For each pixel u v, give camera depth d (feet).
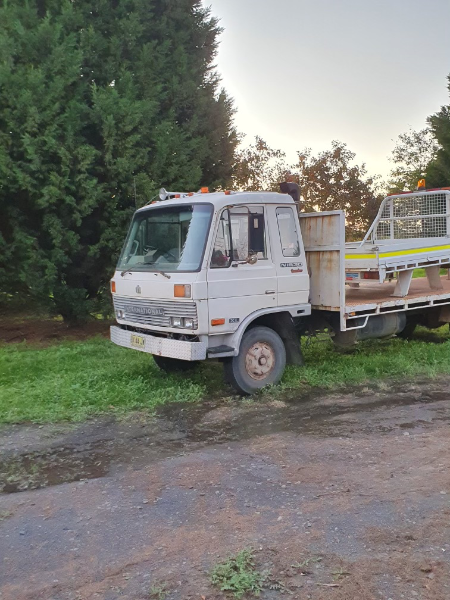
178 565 11.42
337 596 10.30
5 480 15.92
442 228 32.01
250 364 23.68
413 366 27.45
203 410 21.91
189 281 21.53
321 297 25.77
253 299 23.13
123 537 12.61
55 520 13.51
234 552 11.78
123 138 33.37
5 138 30.35
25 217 32.58
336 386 24.80
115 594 10.57
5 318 42.11
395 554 11.53
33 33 31.91
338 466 16.12
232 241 22.52
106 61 34.96
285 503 13.94
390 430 19.08
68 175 31.53
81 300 35.40
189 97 37.58
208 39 40.70
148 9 36.76
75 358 30.22
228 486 15.05
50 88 31.22
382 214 35.29
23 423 20.72
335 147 71.05
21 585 10.95
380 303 26.89
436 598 10.17
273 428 19.69
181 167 35.83
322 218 25.35
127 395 23.22
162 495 14.66
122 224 34.24
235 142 40.78
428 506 13.52
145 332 24.50
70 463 17.06
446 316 32.04
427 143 111.14
